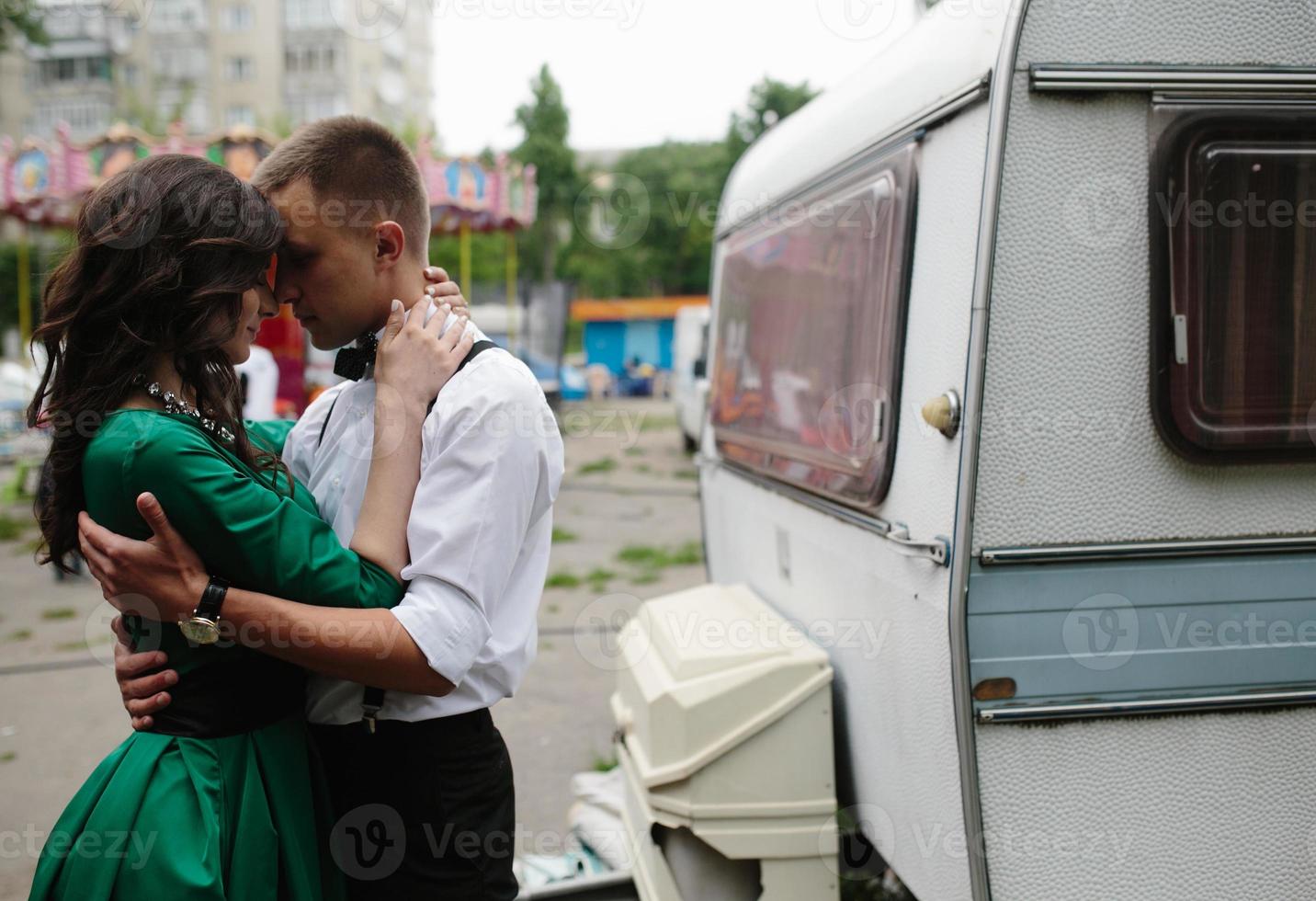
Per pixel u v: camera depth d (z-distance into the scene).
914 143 1.86
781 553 2.66
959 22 1.72
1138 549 1.57
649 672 2.23
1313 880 1.62
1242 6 1.55
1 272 27.08
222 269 1.31
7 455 11.38
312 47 33.84
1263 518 1.59
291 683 1.44
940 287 1.72
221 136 8.48
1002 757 1.56
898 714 1.84
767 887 2.07
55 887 1.26
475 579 1.34
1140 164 1.55
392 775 1.46
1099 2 1.53
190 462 1.24
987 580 1.56
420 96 38.69
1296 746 1.60
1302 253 1.57
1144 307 1.56
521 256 25.38
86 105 33.28
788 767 2.07
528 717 4.01
